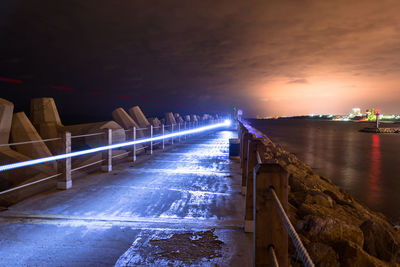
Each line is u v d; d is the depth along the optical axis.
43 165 8.64
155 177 8.06
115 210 5.17
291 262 3.76
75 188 6.79
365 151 26.09
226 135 26.22
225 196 6.13
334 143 34.09
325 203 6.52
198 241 3.85
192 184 7.23
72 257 3.42
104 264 3.26
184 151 14.22
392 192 11.81
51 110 13.23
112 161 10.07
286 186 1.95
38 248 3.66
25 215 4.87
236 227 4.34
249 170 4.07
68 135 6.67
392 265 4.61
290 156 13.99
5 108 8.98
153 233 4.12
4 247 3.69
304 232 4.25
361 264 3.75
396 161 20.16
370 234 4.82
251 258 3.39
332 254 3.73
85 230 4.25
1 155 8.41
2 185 7.97
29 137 10.20
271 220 1.96
